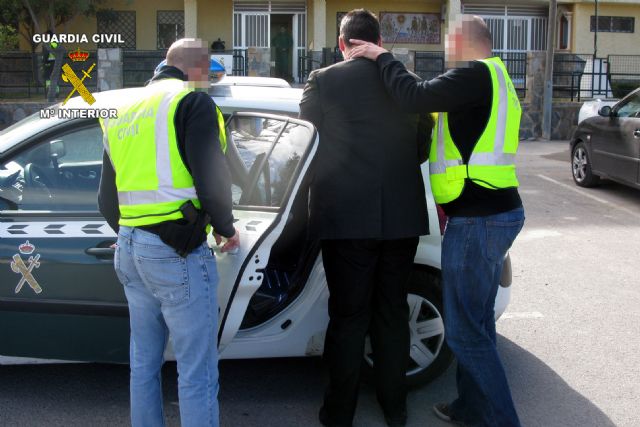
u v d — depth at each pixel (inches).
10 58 733.9
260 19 952.3
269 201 139.9
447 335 137.9
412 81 129.7
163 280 117.4
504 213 131.5
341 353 141.6
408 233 136.7
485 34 132.8
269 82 204.7
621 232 317.1
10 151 152.6
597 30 983.6
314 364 179.5
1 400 157.9
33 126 155.9
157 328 124.7
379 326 144.9
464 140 130.6
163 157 116.0
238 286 133.6
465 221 131.9
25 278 146.7
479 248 131.1
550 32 684.1
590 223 334.3
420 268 160.6
